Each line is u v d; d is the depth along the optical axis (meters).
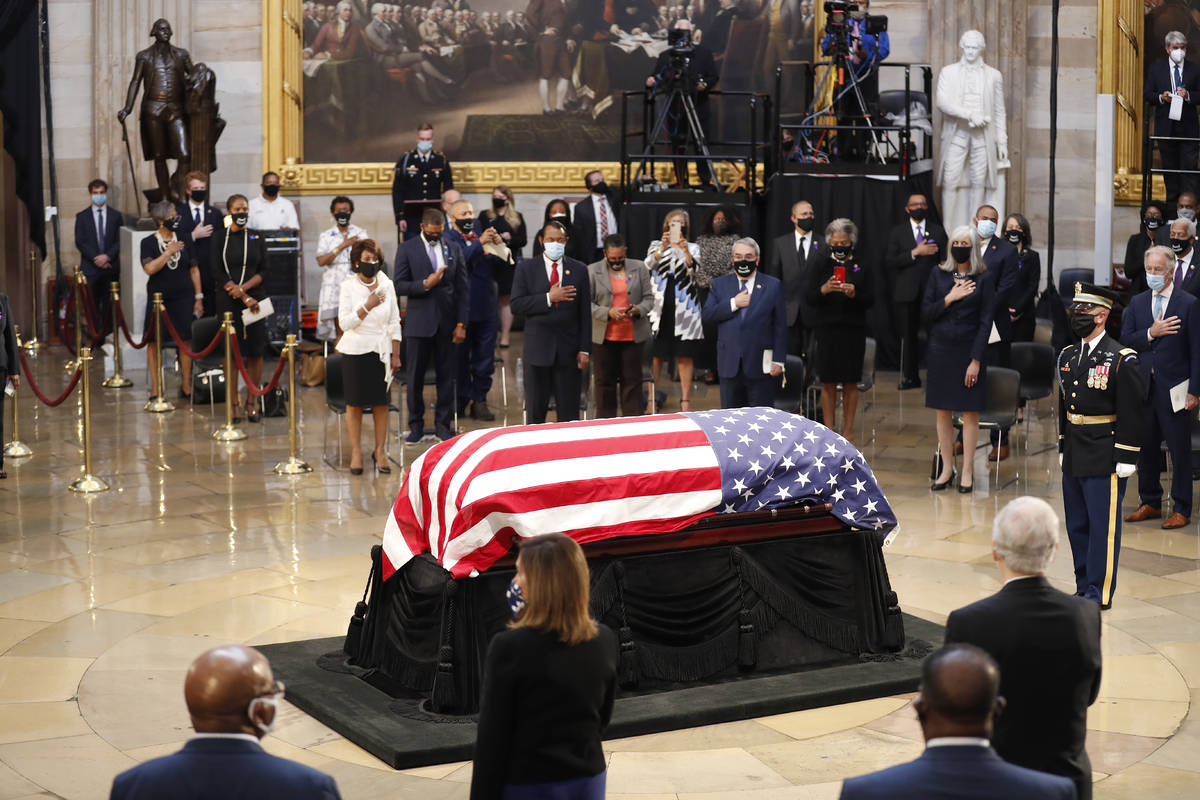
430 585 18.84
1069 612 12.28
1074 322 23.23
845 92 43.88
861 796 9.45
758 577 19.89
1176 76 48.62
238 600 23.78
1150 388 28.72
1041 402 43.78
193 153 48.38
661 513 19.16
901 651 20.72
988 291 30.70
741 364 32.62
